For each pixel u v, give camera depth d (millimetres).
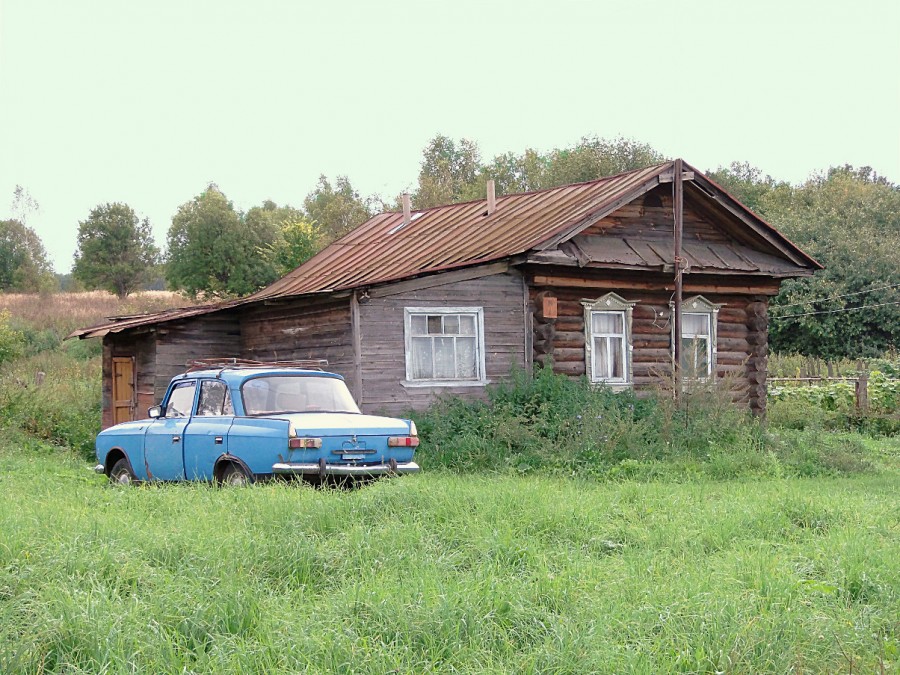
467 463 16516
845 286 48844
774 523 10562
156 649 5953
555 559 8438
